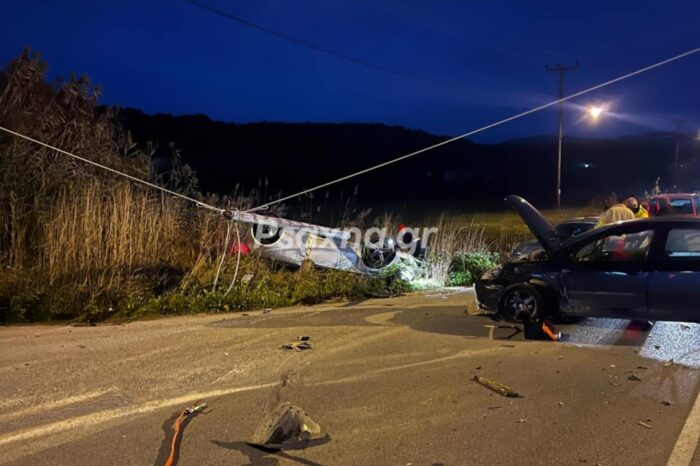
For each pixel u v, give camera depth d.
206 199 13.68
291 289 11.62
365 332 8.62
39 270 10.62
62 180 11.81
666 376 6.45
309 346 7.80
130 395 6.04
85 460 4.62
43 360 7.24
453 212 33.00
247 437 5.02
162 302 10.30
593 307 8.14
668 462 4.50
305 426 5.00
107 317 9.87
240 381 6.44
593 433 5.02
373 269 12.73
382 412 5.52
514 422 5.27
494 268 9.17
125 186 12.14
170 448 4.82
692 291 7.64
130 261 11.24
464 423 5.26
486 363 7.00
